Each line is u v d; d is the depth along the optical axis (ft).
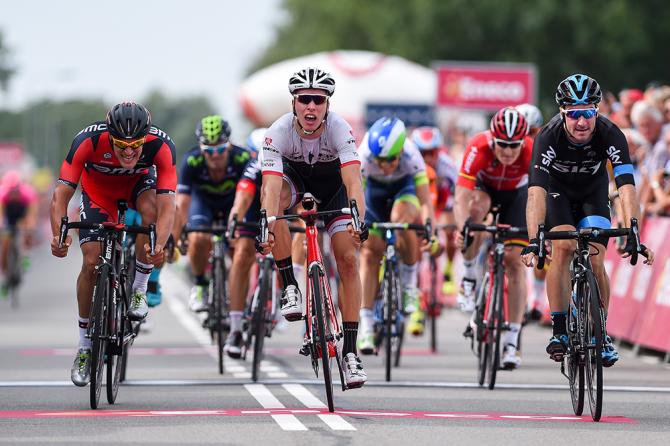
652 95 139.13
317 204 82.28
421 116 250.98
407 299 109.29
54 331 143.74
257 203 104.01
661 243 121.90
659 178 124.26
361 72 276.82
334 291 133.18
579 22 391.86
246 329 105.19
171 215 81.30
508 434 68.80
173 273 320.50
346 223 79.00
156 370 102.99
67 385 90.89
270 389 89.15
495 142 95.30
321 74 76.38
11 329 146.51
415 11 431.02
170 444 64.34
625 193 78.23
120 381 93.56
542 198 79.51
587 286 75.36
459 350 125.80
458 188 99.76
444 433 68.85
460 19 414.21
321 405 80.33
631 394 88.63
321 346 75.56
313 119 76.28
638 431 70.54
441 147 134.41
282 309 78.64
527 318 114.62
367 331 104.94
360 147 105.70
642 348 123.13
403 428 70.49
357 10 504.02
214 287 108.68
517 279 96.58
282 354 118.11
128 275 85.61
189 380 95.14
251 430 69.10
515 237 96.37
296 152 78.64
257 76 282.77
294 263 99.40
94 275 80.94
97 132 80.59
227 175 109.70
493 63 410.31
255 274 108.17
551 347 78.33
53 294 221.46
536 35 399.44
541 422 73.77
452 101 253.24
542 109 404.98
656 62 402.11
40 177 612.70
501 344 96.94
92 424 71.15
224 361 110.83
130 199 86.28
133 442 64.85
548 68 401.29
